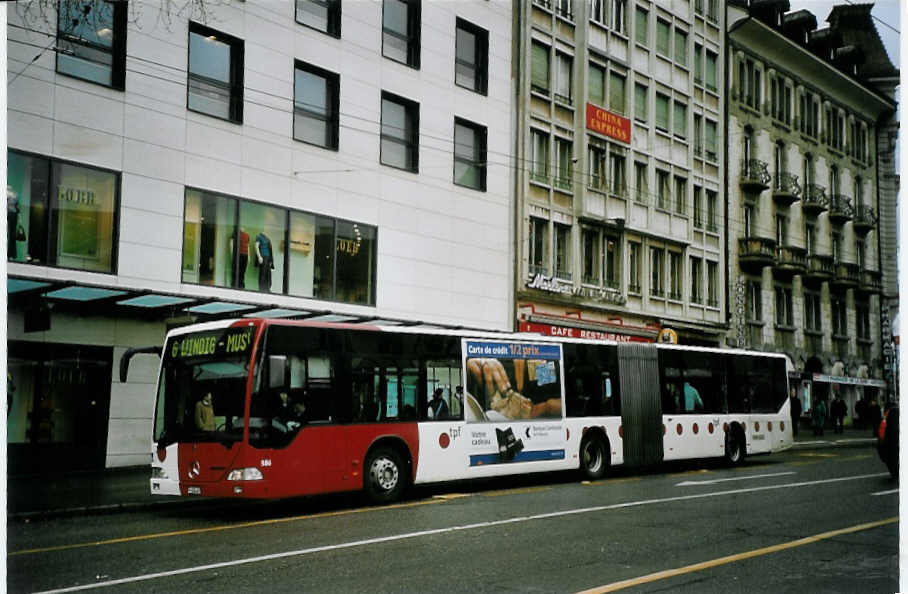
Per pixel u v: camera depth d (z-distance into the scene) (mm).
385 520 13352
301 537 11734
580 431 19672
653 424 21438
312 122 25172
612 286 35969
